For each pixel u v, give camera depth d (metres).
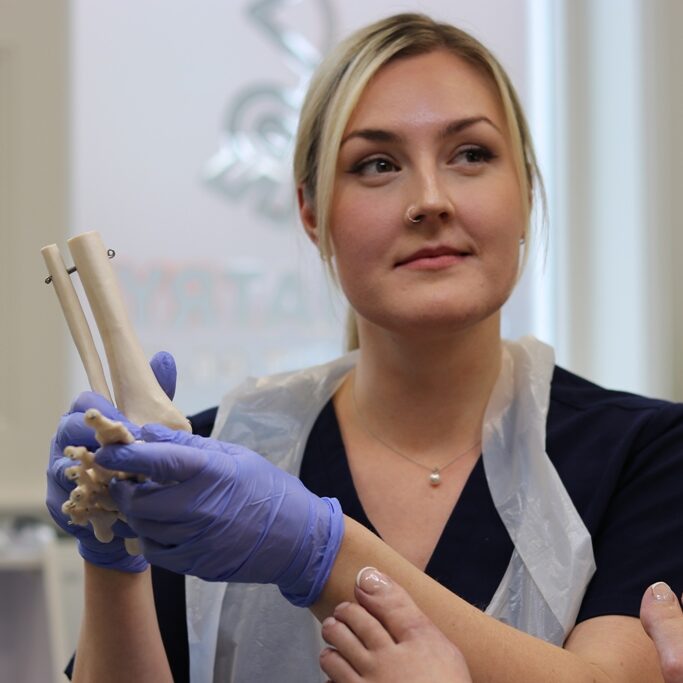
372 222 1.11
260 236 2.59
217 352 2.57
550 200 2.71
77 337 0.94
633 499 1.12
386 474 1.19
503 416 1.19
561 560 1.09
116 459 0.80
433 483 1.17
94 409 0.79
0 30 2.49
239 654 1.14
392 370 1.19
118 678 1.04
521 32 2.71
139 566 1.01
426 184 1.09
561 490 1.12
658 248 2.59
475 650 0.93
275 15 2.62
